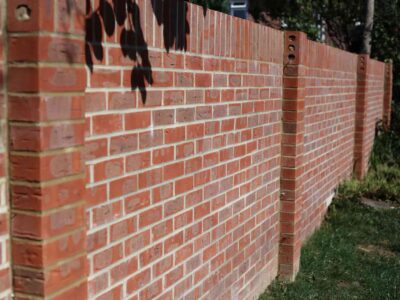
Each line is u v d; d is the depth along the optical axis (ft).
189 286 12.25
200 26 12.10
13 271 7.15
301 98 18.07
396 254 21.79
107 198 9.25
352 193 28.45
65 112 7.26
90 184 8.83
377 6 45.65
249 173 15.37
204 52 12.34
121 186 9.57
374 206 28.43
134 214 9.99
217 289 13.76
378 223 25.23
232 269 14.64
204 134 12.53
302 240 21.40
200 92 12.24
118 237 9.58
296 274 18.89
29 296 7.13
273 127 17.08
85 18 8.05
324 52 23.13
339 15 46.70
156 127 10.53
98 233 9.08
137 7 9.78
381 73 39.73
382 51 45.78
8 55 6.93
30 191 7.00
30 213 7.03
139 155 10.04
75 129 7.44
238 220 14.82
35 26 6.80
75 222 7.52
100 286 9.21
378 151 37.70
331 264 20.11
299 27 43.55
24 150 6.98
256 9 46.57
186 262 12.03
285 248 18.31
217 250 13.61
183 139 11.58
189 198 11.99
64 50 7.18
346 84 28.89
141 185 10.15
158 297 10.96
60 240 7.28
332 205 26.55
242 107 14.62
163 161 10.84
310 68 20.93
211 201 13.08
